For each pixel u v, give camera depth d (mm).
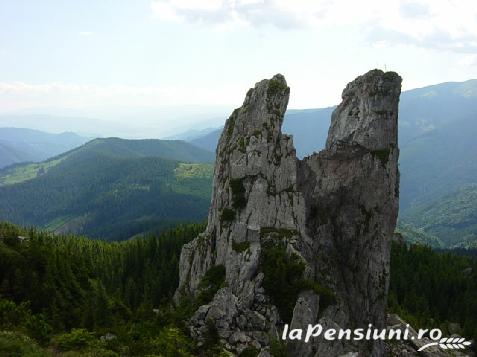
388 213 105125
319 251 101375
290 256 87938
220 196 98000
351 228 105188
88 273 134375
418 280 180875
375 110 105562
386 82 106062
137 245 162500
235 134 103125
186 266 103188
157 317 85250
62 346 74875
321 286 85875
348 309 96812
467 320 156500
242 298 82312
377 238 104938
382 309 104125
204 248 98875
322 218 104250
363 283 103438
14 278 99875
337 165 106000
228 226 93438
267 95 102375
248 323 79438
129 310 102000
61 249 143125
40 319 84562
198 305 85125
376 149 105250
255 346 75625
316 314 81688
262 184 95188
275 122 100312
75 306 102750
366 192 104875
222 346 75375
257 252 86375
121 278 137625
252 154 97000
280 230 93062
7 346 66812
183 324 81125
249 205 94188
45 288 98875
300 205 96625
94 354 70562
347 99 109750
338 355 79062
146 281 126250
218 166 103500
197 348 75250
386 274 105000
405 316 150375
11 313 81438
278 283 84250
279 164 97812
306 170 106188
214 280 89938
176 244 154250
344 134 106438
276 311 81500
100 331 81750
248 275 84562
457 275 194125
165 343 73875
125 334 79125
